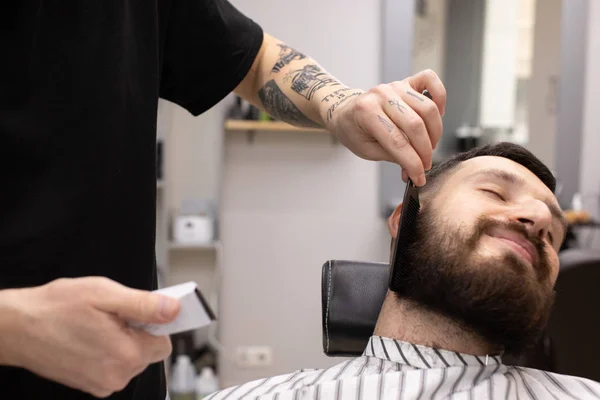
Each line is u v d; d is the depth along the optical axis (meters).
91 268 0.85
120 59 0.89
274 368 3.34
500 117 3.22
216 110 3.18
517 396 1.02
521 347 1.07
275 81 1.18
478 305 1.00
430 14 3.16
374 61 3.23
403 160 0.86
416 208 1.08
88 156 0.85
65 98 0.84
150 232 0.94
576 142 3.33
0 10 0.78
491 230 1.04
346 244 3.32
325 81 1.11
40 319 0.54
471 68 3.18
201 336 3.25
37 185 0.81
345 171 3.29
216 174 3.22
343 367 1.13
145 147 0.94
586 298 1.77
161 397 0.99
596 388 1.10
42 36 0.82
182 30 1.07
